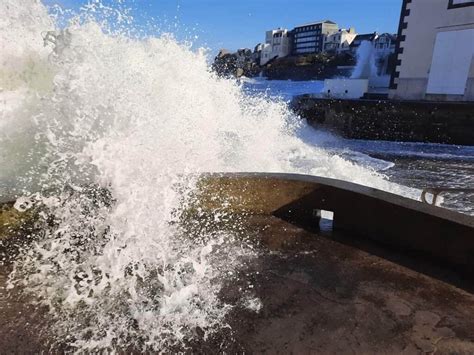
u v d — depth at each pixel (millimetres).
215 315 1997
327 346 1779
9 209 2762
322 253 2672
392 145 17078
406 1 18844
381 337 1841
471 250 2355
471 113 16797
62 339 1789
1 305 2008
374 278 2361
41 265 2383
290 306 2080
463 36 17234
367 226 2875
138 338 1817
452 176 11070
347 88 23531
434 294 2197
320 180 3141
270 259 2590
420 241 2594
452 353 1736
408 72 19438
